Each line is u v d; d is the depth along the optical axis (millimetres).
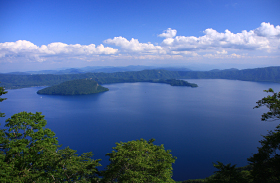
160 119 147875
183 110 179125
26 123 24875
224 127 124625
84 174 26516
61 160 25078
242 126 126438
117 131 121000
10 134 24344
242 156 84188
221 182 23969
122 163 25391
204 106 196500
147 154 27938
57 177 24359
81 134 116562
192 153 87625
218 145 95875
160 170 24422
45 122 26531
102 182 26984
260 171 21391
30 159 22531
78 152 91688
